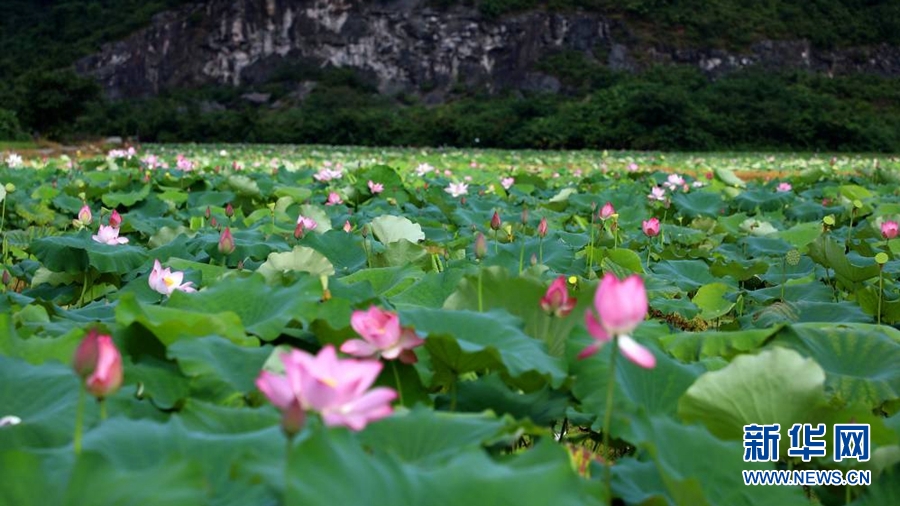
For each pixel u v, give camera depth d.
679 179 13.56
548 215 9.59
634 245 7.61
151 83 81.00
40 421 2.32
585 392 2.71
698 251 7.38
